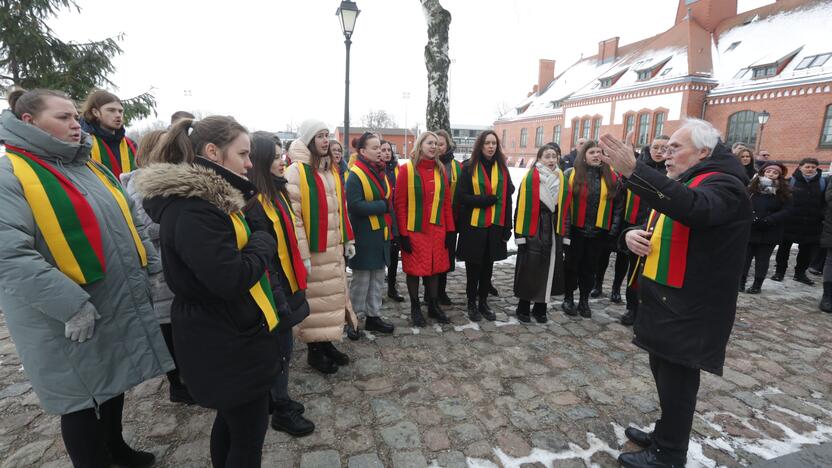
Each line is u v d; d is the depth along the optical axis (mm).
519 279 3924
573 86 39719
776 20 24562
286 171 2658
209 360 1435
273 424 2365
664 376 2021
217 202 1379
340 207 2996
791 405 2750
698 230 1846
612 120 30953
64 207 1670
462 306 4430
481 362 3209
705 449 2293
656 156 4199
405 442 2291
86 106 3264
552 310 4375
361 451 2213
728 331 1896
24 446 2211
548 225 3830
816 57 21250
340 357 3090
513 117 46531
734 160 1876
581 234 4023
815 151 20922
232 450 1586
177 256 1374
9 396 2654
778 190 4910
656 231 2000
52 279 1551
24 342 1643
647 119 28188
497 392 2803
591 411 2611
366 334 3662
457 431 2393
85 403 1721
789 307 4684
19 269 1494
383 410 2572
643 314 2055
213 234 1342
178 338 1450
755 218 5008
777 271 5801
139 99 8391
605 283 5473
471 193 3820
